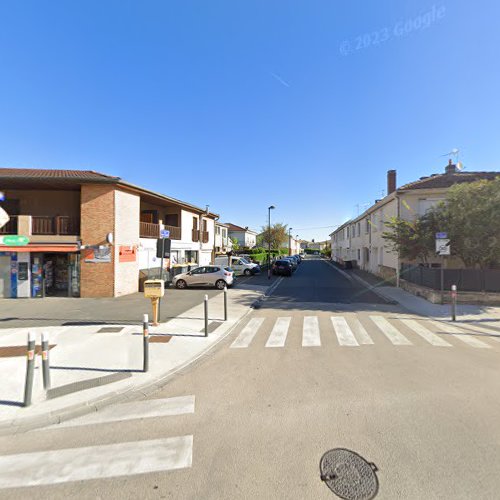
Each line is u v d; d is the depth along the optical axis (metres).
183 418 3.88
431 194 17.20
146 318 5.40
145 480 2.80
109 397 4.46
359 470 2.88
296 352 6.46
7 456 3.20
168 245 9.23
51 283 15.11
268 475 2.83
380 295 14.98
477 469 2.88
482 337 7.62
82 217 14.06
